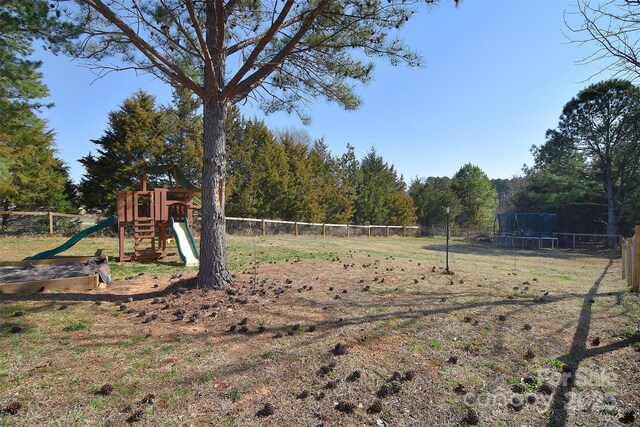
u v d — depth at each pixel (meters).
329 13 5.89
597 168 23.33
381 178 33.56
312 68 6.99
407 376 3.13
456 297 5.87
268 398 2.79
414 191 38.47
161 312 4.84
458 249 18.62
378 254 12.65
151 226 10.03
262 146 22.86
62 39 5.84
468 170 45.12
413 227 29.34
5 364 3.23
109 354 3.50
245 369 3.24
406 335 4.13
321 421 2.52
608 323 4.71
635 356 3.70
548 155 24.48
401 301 5.55
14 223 16.91
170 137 19.16
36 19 6.41
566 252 19.38
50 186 17.41
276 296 5.66
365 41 6.34
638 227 6.68
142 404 2.67
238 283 6.38
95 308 5.00
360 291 6.17
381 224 30.98
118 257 9.94
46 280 6.06
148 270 8.34
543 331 4.38
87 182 17.45
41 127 12.62
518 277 8.22
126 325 4.33
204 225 5.95
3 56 9.33
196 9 5.99
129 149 17.11
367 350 3.71
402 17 5.96
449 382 3.12
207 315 4.68
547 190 25.80
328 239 19.17
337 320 4.58
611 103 20.61
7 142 14.10
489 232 30.95
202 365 3.30
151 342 3.81
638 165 21.36
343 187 28.92
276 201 22.72
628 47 4.37
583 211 25.72
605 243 22.77
